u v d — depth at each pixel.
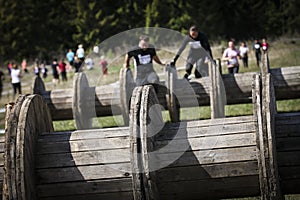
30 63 110.88
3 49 114.44
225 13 102.38
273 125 11.32
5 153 11.23
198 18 100.31
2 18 115.12
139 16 96.88
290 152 11.62
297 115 12.06
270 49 61.09
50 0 116.62
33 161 11.88
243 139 11.80
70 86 49.06
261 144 11.06
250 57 56.03
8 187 11.14
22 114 11.68
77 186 11.88
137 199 11.42
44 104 13.02
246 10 103.00
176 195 12.03
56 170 11.92
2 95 48.53
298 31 100.12
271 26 102.44
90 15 100.38
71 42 111.69
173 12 96.56
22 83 62.59
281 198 11.37
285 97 22.83
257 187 11.75
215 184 11.84
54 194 11.95
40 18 115.62
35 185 11.87
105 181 11.83
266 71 22.34
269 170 11.02
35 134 12.20
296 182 11.70
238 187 11.81
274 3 104.19
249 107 25.28
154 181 11.47
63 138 12.30
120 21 96.94
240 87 22.67
